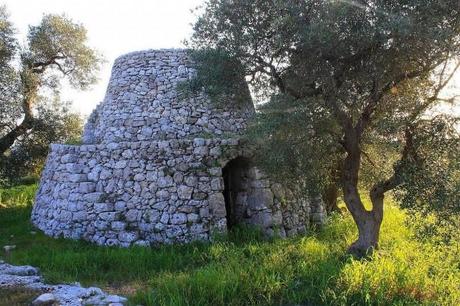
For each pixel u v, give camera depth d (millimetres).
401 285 8352
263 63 10797
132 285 9453
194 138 13406
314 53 9766
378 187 10914
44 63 21891
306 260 10031
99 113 16719
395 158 11469
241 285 8383
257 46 10711
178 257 10852
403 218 15016
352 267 9031
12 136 19672
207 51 11242
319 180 11672
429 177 9078
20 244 12820
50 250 11836
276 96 10406
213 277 8531
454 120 9188
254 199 13211
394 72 9711
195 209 12375
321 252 10586
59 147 14570
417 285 8430
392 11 8805
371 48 9445
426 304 7777
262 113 10414
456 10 8773
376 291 8195
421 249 11039
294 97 10391
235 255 10430
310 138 10398
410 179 9328
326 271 8906
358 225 10977
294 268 9359
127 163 12906
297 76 10414
